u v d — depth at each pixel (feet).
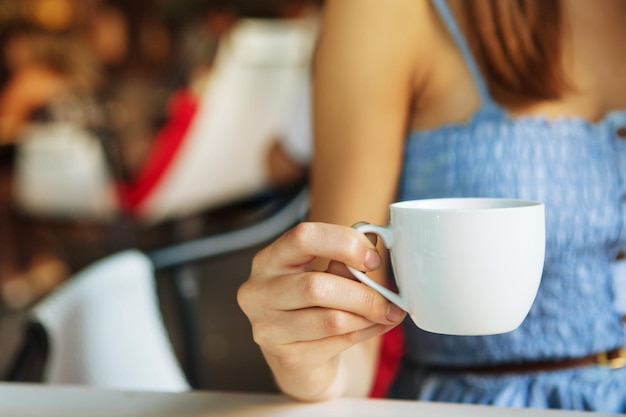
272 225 5.71
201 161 10.02
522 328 3.15
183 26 14.40
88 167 10.71
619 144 3.13
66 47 12.09
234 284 12.07
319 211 3.14
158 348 3.55
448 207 2.27
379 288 2.24
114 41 13.05
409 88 3.24
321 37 3.23
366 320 2.33
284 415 2.46
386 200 3.19
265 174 9.39
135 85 12.80
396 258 2.18
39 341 3.33
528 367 3.17
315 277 2.29
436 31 3.21
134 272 3.56
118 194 10.42
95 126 10.78
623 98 3.17
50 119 10.94
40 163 10.82
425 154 3.25
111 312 3.46
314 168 3.21
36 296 11.26
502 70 3.16
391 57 3.16
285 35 10.34
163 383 3.51
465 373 3.23
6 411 2.51
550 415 2.35
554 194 3.10
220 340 9.76
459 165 3.18
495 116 3.17
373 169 3.14
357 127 3.13
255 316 2.42
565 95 3.17
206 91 10.19
